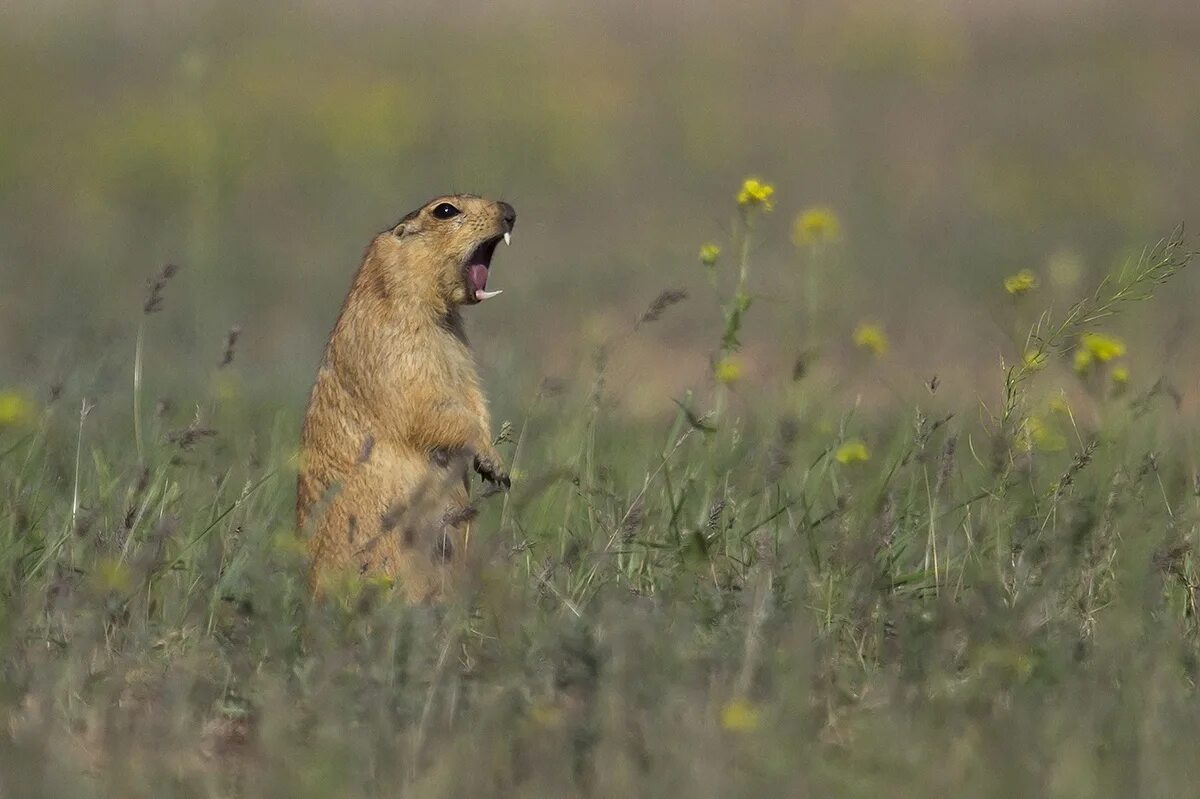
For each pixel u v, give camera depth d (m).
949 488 12.06
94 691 9.45
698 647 9.48
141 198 40.00
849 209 37.22
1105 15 60.31
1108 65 53.47
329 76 52.25
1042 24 59.78
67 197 39.88
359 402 12.39
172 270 12.88
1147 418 14.19
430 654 9.54
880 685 9.51
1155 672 9.01
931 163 42.69
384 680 8.97
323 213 38.28
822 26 59.03
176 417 16.27
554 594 10.59
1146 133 45.50
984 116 48.00
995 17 60.84
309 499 12.37
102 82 50.16
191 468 13.34
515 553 11.16
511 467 13.26
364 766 8.23
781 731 8.33
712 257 13.07
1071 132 45.72
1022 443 11.96
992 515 11.52
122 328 22.52
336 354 12.55
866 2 61.69
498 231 12.88
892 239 33.81
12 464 12.98
